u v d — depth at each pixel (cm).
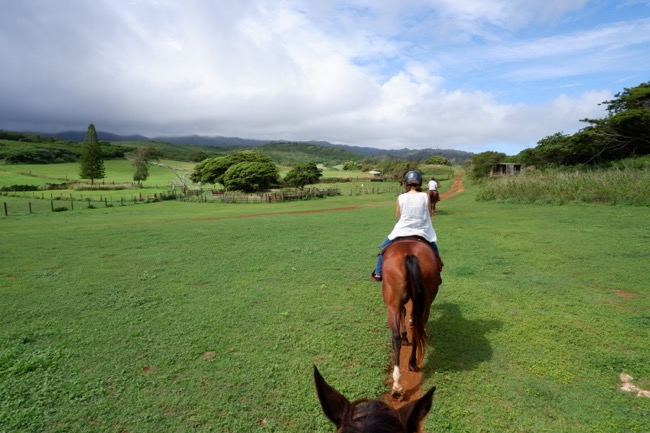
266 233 1605
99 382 476
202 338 597
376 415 144
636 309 664
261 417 410
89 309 736
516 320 634
